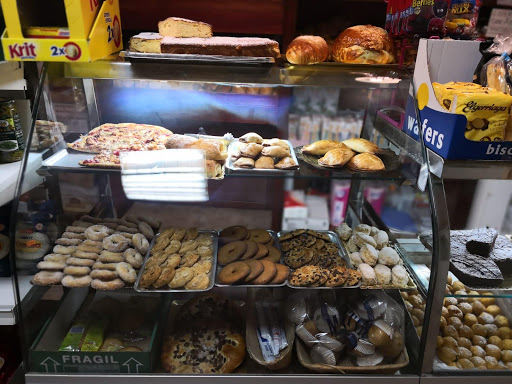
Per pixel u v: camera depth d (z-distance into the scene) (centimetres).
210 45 153
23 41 138
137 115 188
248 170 164
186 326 185
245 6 200
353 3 208
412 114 170
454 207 240
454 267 172
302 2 207
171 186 164
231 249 181
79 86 172
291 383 166
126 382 163
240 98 188
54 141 166
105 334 173
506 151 146
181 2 200
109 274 161
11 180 164
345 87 161
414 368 167
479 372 167
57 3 156
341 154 168
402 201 259
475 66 168
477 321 196
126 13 200
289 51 162
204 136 183
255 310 185
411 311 171
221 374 165
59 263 165
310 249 187
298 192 301
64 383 162
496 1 226
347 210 240
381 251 180
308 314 176
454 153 146
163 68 154
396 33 183
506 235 217
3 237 173
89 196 201
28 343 160
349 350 170
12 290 169
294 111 203
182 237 188
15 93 177
